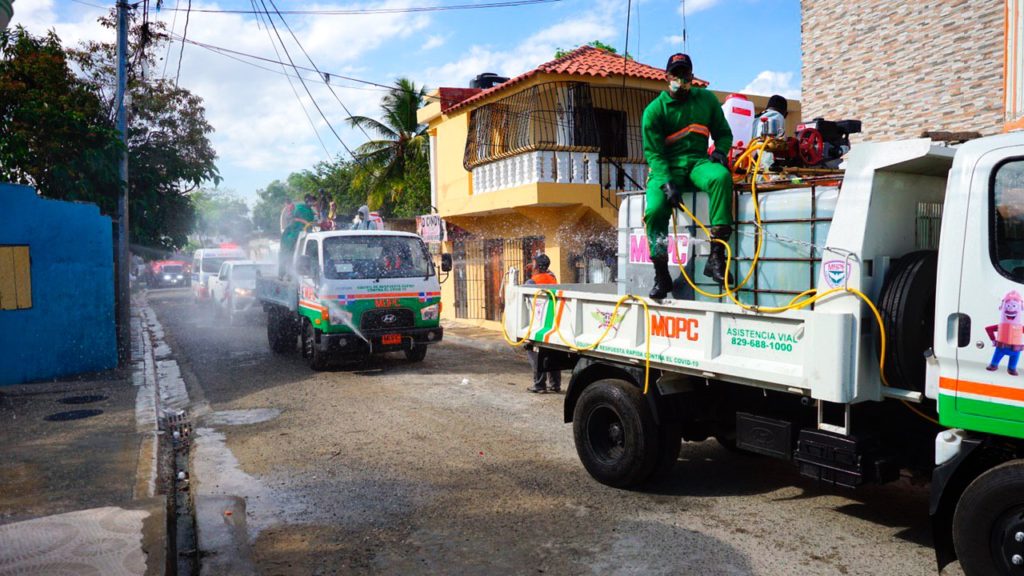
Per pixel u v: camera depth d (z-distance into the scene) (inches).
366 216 553.0
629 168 575.8
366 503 214.5
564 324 249.1
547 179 540.7
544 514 203.0
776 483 228.5
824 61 436.1
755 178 192.4
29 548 169.0
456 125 671.8
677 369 204.7
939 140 172.9
